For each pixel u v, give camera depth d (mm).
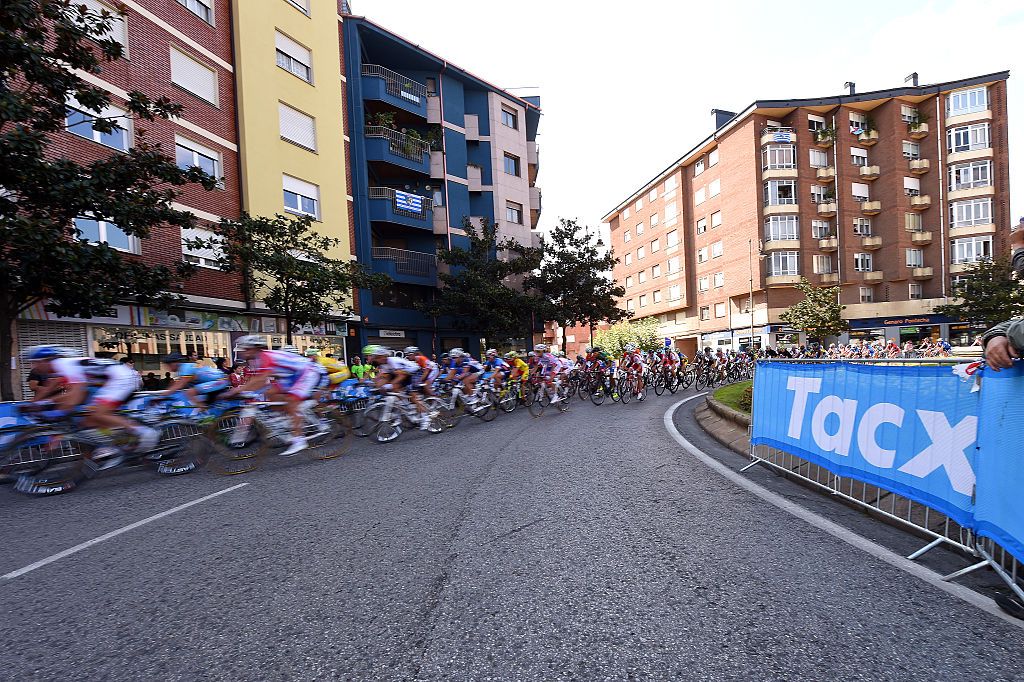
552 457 5906
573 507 3898
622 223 53688
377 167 22516
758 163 35469
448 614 2314
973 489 2648
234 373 9336
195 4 14148
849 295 35719
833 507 3779
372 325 20844
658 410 10797
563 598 2430
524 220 28766
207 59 14234
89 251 7504
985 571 2615
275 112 16062
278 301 12555
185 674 1916
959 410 2766
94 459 5414
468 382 9562
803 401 4453
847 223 35375
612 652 1975
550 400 11180
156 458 5816
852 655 1897
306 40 17500
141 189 8625
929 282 35281
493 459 5914
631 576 2645
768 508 3762
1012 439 2373
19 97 6961
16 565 3145
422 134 24938
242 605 2473
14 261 7156
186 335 12969
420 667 1915
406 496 4402
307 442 6641
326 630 2209
